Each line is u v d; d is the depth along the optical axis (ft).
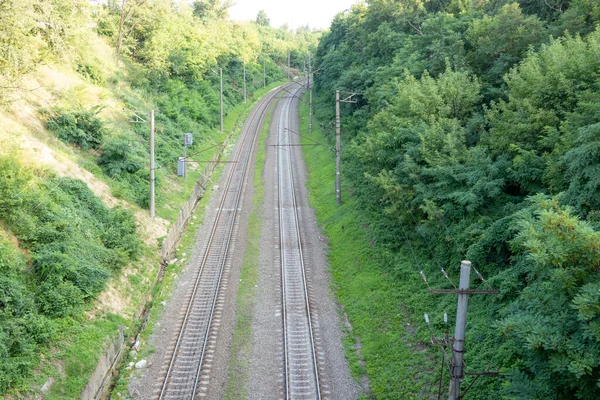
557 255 31.45
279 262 82.99
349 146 130.21
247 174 136.67
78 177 81.41
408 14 152.15
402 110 89.51
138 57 161.17
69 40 107.76
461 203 62.85
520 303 41.09
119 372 55.36
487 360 47.67
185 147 125.39
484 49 94.94
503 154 65.46
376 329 62.75
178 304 69.26
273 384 53.21
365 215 93.61
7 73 82.74
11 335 46.83
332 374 55.11
